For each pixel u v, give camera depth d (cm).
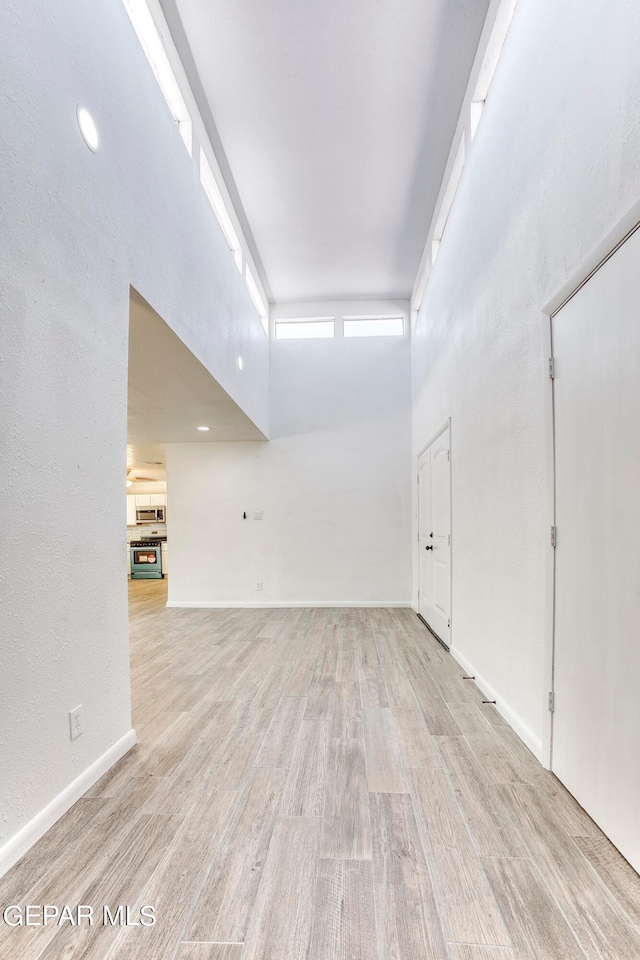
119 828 158
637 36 134
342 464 593
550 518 192
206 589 595
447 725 238
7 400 141
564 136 179
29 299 150
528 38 214
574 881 133
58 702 164
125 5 239
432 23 264
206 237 328
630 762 138
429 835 153
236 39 273
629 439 139
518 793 177
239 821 162
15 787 143
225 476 600
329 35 271
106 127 196
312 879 135
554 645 190
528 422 215
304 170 375
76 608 175
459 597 345
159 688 296
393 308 601
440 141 348
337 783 185
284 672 326
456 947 113
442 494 405
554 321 191
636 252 137
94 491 187
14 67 143
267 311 596
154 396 395
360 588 586
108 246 196
